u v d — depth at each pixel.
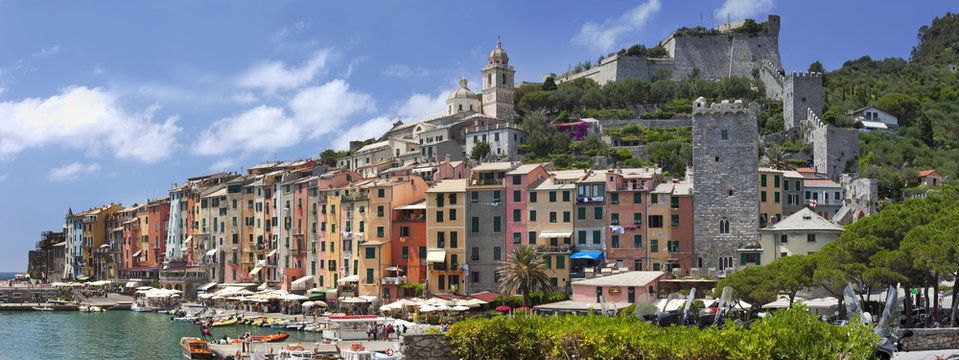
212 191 195.62
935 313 81.56
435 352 52.00
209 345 107.81
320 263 160.62
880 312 86.31
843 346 38.09
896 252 81.06
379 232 146.88
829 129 194.75
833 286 84.69
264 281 176.62
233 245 185.75
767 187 142.12
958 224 81.88
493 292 135.00
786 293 93.00
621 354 44.84
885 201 157.75
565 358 47.06
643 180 134.50
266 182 179.62
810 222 123.50
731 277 93.12
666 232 131.00
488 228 139.00
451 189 142.00
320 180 161.50
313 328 125.81
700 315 53.78
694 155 133.12
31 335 127.19
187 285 187.62
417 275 143.50
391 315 133.38
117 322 145.62
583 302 116.31
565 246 132.50
